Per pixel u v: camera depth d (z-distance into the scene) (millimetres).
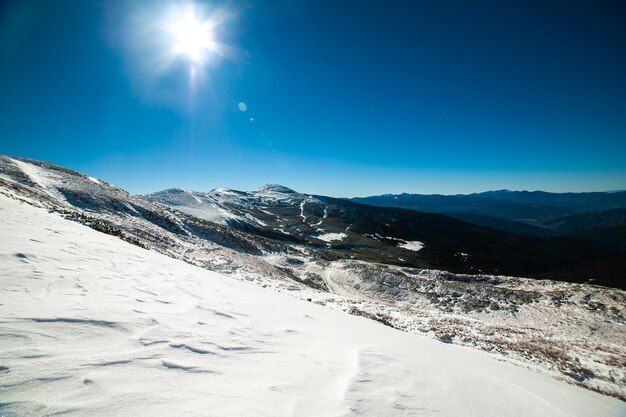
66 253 6379
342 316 8008
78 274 5102
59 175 36000
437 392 3350
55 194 26703
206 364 2922
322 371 3291
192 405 2215
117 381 2301
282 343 4016
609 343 19094
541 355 12242
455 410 3047
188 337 3473
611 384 10547
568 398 4832
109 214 27547
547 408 3828
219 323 4297
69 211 17875
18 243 6031
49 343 2611
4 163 30016
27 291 3768
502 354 11805
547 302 27234
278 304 7109
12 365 2184
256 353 3469
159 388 2344
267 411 2328
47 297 3701
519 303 27672
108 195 33531
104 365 2482
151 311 4086
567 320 23891
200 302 5281
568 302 26781
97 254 7227
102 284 4859
